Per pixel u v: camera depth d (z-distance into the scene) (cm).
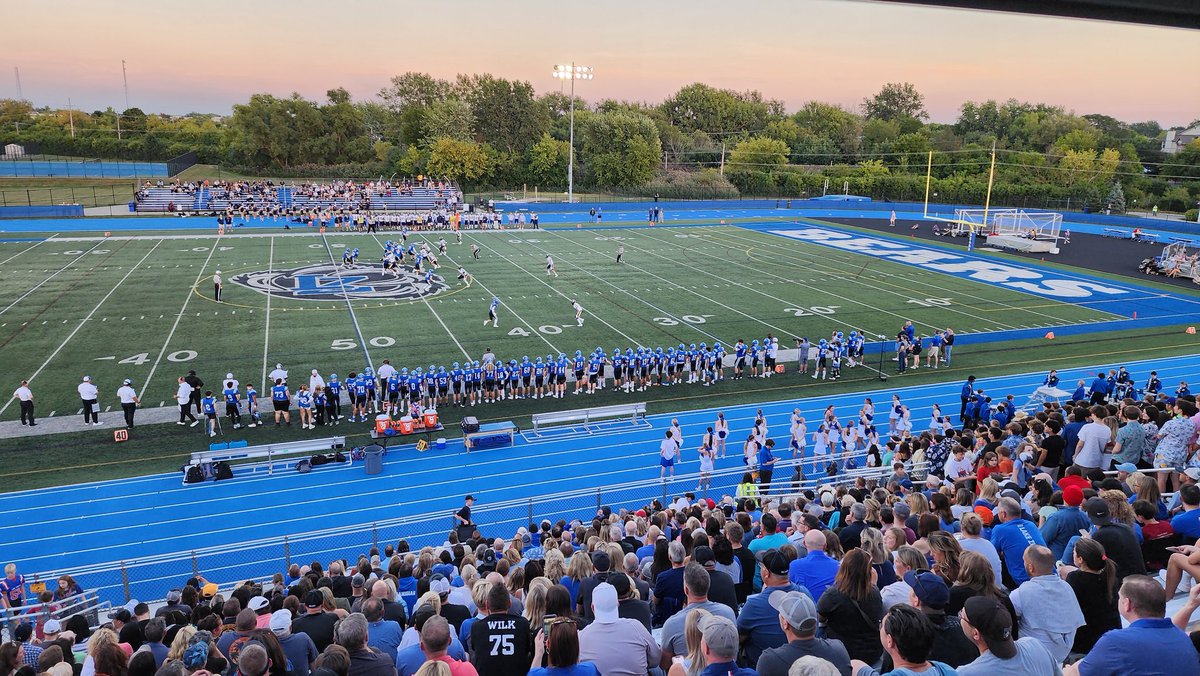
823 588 710
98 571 1594
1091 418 1293
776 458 2216
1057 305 3903
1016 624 577
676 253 5244
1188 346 3259
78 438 2203
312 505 1894
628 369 2714
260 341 3061
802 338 3180
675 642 616
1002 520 774
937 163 10450
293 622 781
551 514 1875
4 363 2759
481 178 9075
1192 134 12500
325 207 6925
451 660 541
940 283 4384
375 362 2850
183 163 9631
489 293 3931
